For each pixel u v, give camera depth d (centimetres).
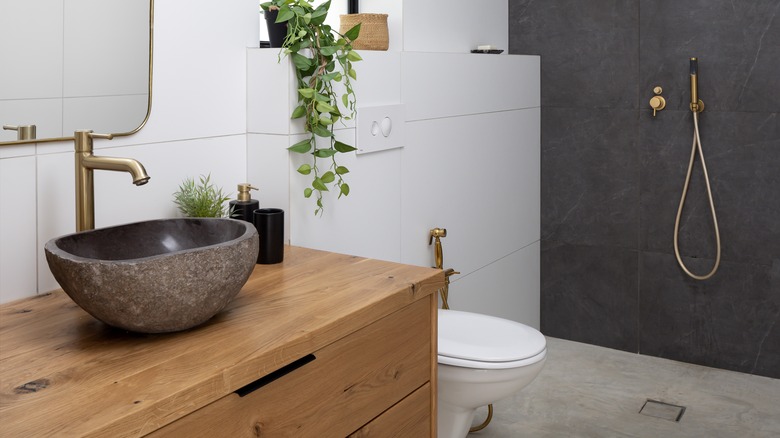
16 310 158
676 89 333
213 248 137
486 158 324
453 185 301
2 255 166
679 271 344
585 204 364
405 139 268
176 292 132
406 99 266
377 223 258
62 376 121
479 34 341
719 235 331
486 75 318
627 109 346
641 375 332
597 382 324
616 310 362
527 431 280
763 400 304
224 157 215
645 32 337
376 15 263
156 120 195
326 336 146
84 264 129
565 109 362
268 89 217
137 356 130
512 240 352
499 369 220
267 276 180
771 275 322
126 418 108
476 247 322
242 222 160
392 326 168
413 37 290
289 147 213
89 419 106
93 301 131
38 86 167
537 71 362
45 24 167
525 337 236
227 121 215
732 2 317
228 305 157
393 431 172
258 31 225
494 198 333
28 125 166
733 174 326
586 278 369
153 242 167
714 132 328
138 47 188
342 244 241
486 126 322
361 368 159
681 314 346
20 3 162
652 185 345
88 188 163
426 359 185
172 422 116
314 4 283
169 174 200
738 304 331
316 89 213
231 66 215
